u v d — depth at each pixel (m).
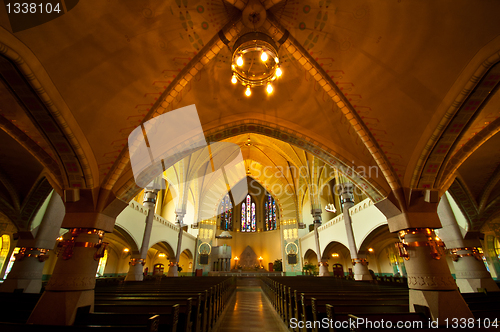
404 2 5.07
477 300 6.82
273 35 6.18
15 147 8.38
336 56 6.34
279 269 28.89
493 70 5.00
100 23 5.11
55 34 4.78
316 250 21.78
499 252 15.27
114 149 6.70
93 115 6.18
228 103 7.99
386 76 6.25
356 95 6.75
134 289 8.66
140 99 6.49
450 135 6.19
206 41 6.17
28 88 5.02
